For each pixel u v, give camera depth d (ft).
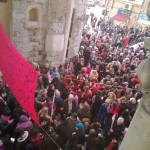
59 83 27.07
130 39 67.77
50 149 16.46
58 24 34.71
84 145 18.48
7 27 32.19
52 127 19.25
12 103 20.72
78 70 36.24
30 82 12.01
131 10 100.53
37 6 32.35
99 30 75.51
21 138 16.40
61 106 23.26
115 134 21.01
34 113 11.30
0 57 15.65
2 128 18.12
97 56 43.52
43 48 35.76
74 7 37.93
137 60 42.70
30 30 33.30
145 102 4.66
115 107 23.13
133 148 4.74
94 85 27.73
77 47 42.37
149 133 4.47
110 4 106.52
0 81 23.58
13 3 30.45
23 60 12.97
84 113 22.15
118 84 30.01
